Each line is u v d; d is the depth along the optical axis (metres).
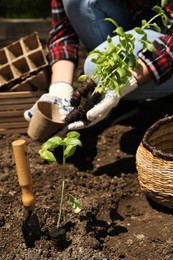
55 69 1.42
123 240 1.19
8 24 2.07
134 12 1.39
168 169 1.16
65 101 1.33
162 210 1.27
